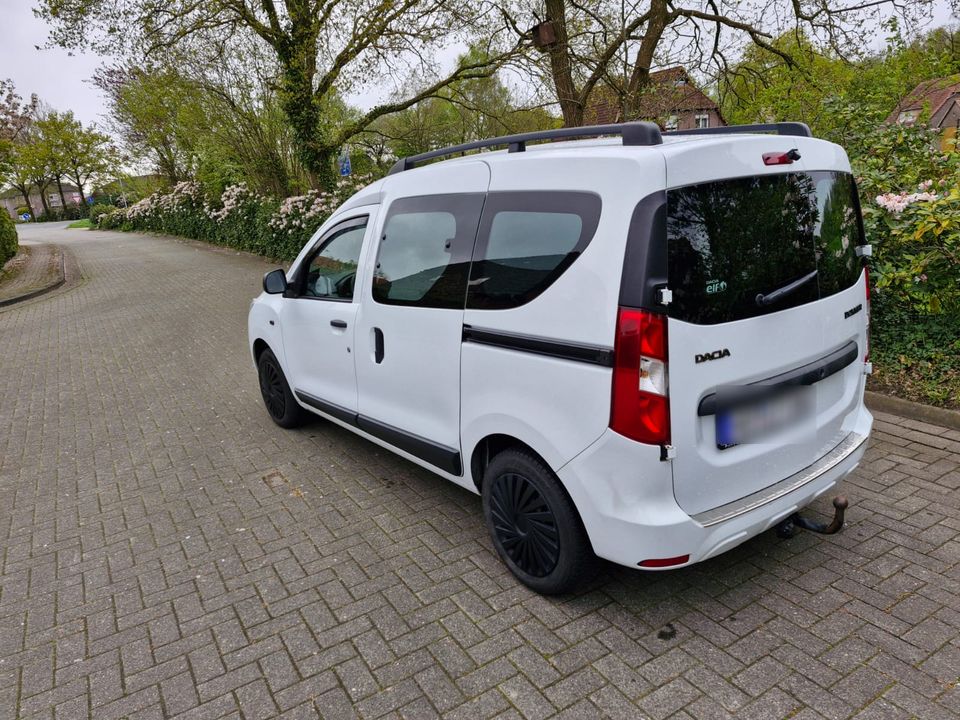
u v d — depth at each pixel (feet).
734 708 7.59
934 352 15.93
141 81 50.34
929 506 11.52
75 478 15.65
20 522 13.60
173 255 66.23
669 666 8.30
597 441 8.11
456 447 10.75
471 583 10.35
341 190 43.14
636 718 7.56
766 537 10.98
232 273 49.42
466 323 9.98
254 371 23.72
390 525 12.35
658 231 7.52
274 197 53.52
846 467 9.78
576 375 8.23
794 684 7.87
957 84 22.81
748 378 8.35
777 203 8.63
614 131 8.55
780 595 9.50
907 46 32.37
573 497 8.60
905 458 13.26
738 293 8.13
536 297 8.78
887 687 7.73
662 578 10.11
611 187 7.93
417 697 8.13
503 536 10.18
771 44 39.83
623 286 7.65
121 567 11.62
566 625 9.21
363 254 12.75
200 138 58.39
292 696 8.30
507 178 9.56
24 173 190.70
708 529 8.13
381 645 9.11
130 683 8.75
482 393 9.82
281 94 46.29
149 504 13.99
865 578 9.73
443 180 10.91
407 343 11.37
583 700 7.88
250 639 9.45
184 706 8.27
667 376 7.60
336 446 16.34
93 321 36.14
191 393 21.71
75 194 219.20
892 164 17.71
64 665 9.19
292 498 13.71
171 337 30.35
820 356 9.32
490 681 8.30
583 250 8.16
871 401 15.76
